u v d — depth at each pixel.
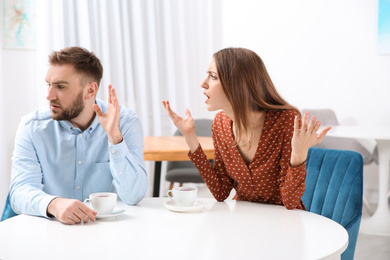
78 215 1.36
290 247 1.15
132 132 1.80
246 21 5.52
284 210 1.55
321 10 4.98
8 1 3.88
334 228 1.33
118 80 4.67
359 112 4.82
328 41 4.96
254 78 1.61
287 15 5.21
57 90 1.67
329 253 1.11
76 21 4.36
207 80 1.66
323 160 1.88
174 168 3.89
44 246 1.15
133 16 4.77
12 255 1.09
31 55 4.05
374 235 3.56
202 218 1.43
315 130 1.44
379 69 4.67
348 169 1.79
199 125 4.09
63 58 1.66
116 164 1.60
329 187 1.82
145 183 1.65
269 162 1.67
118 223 1.37
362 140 4.74
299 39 5.15
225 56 1.62
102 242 1.18
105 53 4.54
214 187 1.76
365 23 4.71
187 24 5.29
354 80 4.82
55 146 1.76
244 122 1.61
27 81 4.04
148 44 4.91
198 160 1.73
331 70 4.96
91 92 1.74
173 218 1.43
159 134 4.97
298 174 1.50
